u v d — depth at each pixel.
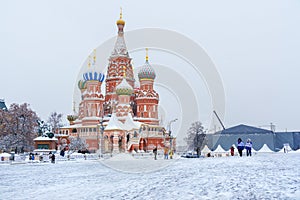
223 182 12.56
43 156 56.75
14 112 78.69
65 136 91.38
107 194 11.30
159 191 11.29
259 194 9.30
